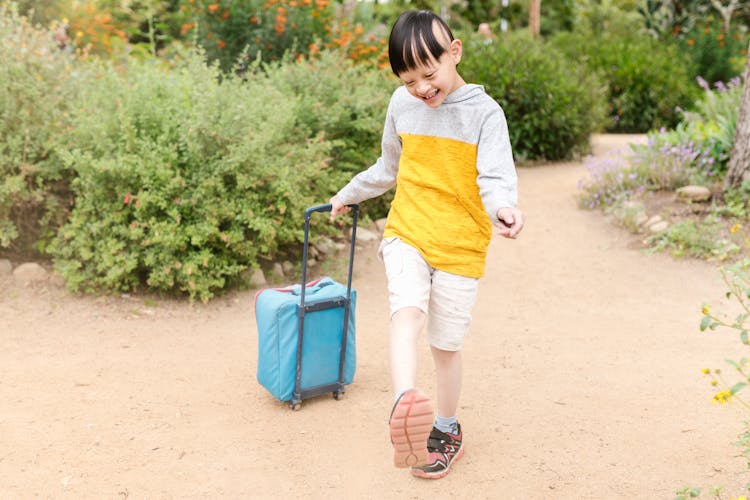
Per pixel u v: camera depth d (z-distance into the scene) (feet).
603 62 49.11
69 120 18.26
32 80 18.40
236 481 9.96
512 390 12.97
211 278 17.49
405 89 9.61
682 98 47.85
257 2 32.40
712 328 9.47
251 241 18.16
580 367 13.99
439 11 66.85
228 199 18.24
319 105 22.16
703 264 19.99
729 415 11.77
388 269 9.32
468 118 8.95
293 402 12.09
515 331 16.07
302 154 19.94
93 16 35.17
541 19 79.41
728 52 58.03
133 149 17.81
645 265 20.39
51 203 18.12
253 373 13.67
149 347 14.83
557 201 27.22
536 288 19.10
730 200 22.62
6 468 10.09
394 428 7.75
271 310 11.87
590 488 9.76
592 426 11.55
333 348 12.32
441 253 9.28
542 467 10.33
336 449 10.87
